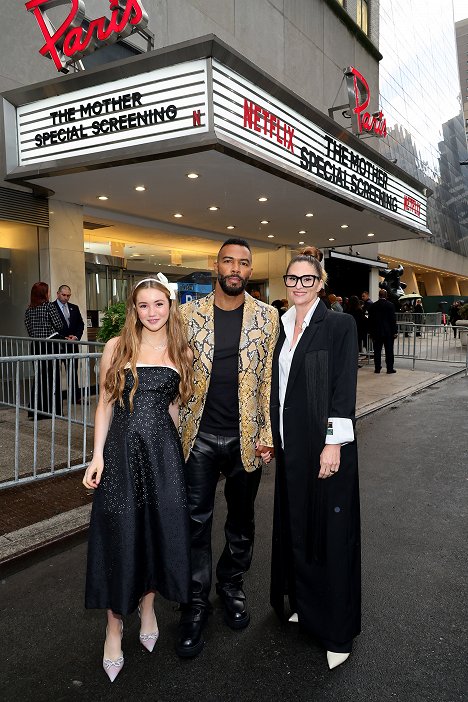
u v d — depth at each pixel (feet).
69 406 15.02
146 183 24.84
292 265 7.74
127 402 7.41
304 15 46.01
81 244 29.25
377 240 47.75
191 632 7.92
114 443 7.30
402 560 10.68
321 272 7.84
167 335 7.73
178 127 19.97
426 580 9.88
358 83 35.29
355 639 8.13
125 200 28.45
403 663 7.57
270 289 51.42
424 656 7.72
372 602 9.14
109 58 28.73
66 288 24.11
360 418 24.30
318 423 7.59
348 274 69.05
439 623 8.52
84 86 21.43
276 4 41.93
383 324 37.70
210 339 8.14
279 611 8.37
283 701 6.88
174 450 7.48
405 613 8.80
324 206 31.76
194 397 8.21
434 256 128.57
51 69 26.27
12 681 7.32
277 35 42.14
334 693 7.00
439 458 17.94
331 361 7.59
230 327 8.25
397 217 38.40
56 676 7.43
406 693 6.97
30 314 22.98
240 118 21.31
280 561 8.21
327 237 45.50
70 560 10.88
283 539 8.15
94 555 7.22
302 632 8.02
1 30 24.00
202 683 7.25
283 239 46.50
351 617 7.47
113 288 34.47
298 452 7.73
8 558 10.39
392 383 33.81
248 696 6.98
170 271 39.99
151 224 34.68
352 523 7.59
